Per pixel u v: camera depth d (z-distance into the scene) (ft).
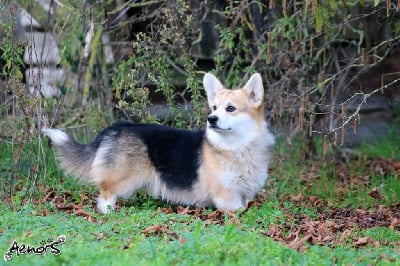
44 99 31.24
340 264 20.29
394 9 33.99
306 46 37.06
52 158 32.71
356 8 37.11
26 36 35.01
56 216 25.16
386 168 37.47
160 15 37.35
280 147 38.58
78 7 34.55
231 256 19.92
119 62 36.86
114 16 37.40
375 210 29.78
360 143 43.14
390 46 35.06
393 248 23.62
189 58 34.06
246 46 36.73
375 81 40.60
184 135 28.81
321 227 25.26
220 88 28.45
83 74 37.17
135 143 28.27
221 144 27.27
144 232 22.68
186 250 19.89
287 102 36.29
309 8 32.65
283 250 20.81
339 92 37.06
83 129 36.04
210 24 38.99
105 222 24.89
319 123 37.73
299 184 34.06
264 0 37.78
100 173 28.07
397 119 43.96
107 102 35.42
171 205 29.27
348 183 35.19
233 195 27.73
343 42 38.83
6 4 31.19
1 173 31.83
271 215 26.14
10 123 32.19
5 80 33.60
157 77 35.42
